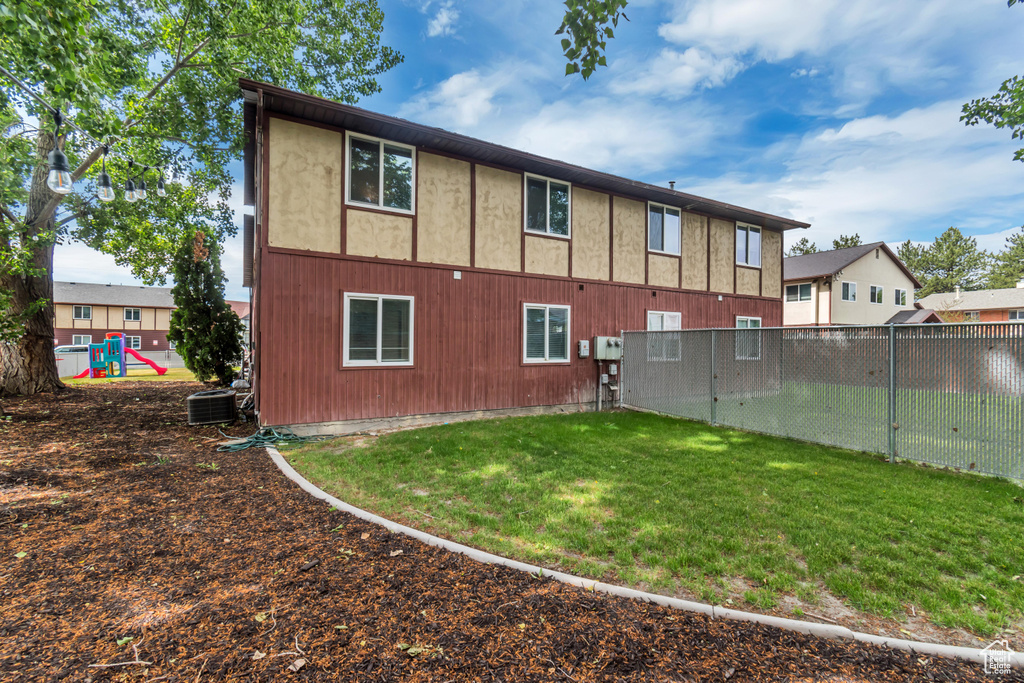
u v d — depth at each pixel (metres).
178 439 7.05
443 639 2.32
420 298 8.70
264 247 7.25
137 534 3.56
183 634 2.34
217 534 3.59
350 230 8.01
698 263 13.01
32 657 2.15
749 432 8.09
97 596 2.70
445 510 4.20
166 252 16.06
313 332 7.64
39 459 5.66
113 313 39.53
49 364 12.33
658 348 10.30
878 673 2.14
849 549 3.44
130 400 11.33
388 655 2.19
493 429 7.91
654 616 2.57
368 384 8.14
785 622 2.51
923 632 2.50
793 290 25.44
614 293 11.42
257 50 13.13
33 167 12.98
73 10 6.53
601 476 5.27
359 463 5.76
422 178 8.76
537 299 10.20
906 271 27.45
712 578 3.04
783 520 3.97
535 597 2.73
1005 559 3.28
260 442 6.77
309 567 3.07
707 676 2.09
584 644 2.30
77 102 7.26
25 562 3.09
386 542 3.48
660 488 4.87
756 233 14.38
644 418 9.52
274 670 2.07
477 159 9.42
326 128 7.81
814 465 5.87
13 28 5.76
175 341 15.30
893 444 6.18
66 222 13.42
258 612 2.54
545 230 10.36
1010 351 5.20
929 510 4.23
